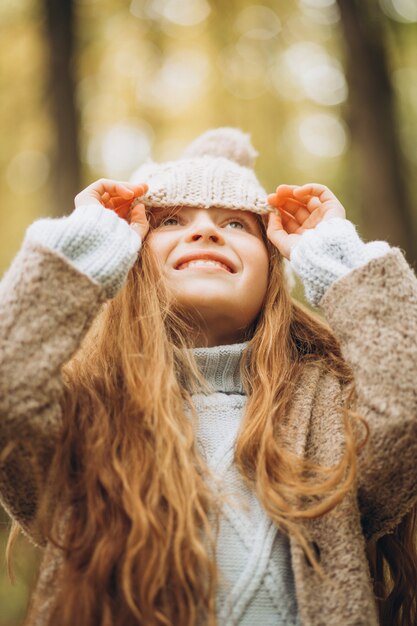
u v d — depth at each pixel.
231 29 4.83
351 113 3.94
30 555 1.56
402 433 1.18
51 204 3.73
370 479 1.24
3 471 1.24
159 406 1.30
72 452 1.27
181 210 1.54
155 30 4.64
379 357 1.22
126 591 1.10
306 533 1.21
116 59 4.62
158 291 1.44
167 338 1.45
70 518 1.22
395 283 1.26
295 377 1.46
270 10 4.81
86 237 1.30
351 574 1.16
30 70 4.39
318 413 1.38
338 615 1.13
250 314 1.48
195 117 4.98
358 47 3.93
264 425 1.33
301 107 5.12
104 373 1.39
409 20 4.24
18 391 1.14
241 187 1.58
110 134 4.86
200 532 1.21
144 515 1.17
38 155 4.77
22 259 1.23
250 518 1.24
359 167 3.98
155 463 1.25
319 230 1.42
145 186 1.51
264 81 4.95
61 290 1.20
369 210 3.78
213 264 1.45
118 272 1.29
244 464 1.31
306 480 1.28
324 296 1.31
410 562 1.49
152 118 4.90
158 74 4.75
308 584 1.16
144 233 1.49
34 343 1.17
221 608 1.16
